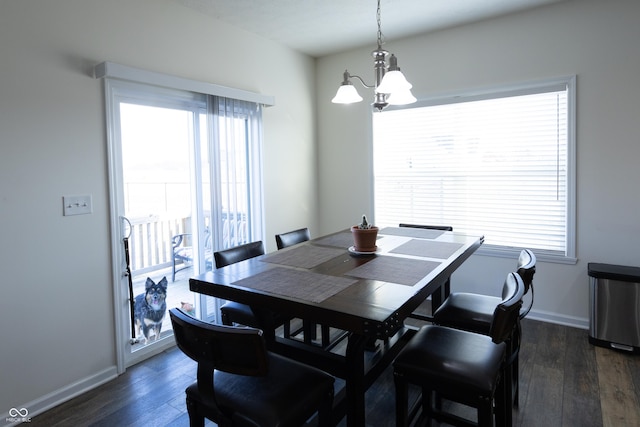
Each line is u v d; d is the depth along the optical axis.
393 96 2.02
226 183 3.23
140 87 2.64
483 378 1.44
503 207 3.47
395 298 1.47
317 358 1.80
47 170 2.18
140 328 2.76
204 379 1.26
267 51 3.72
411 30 3.56
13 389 2.08
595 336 2.81
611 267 2.85
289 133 4.04
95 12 2.37
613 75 2.90
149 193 2.87
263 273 1.85
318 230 4.54
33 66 2.11
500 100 3.40
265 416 1.25
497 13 3.23
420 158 3.86
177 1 2.84
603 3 2.90
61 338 2.27
